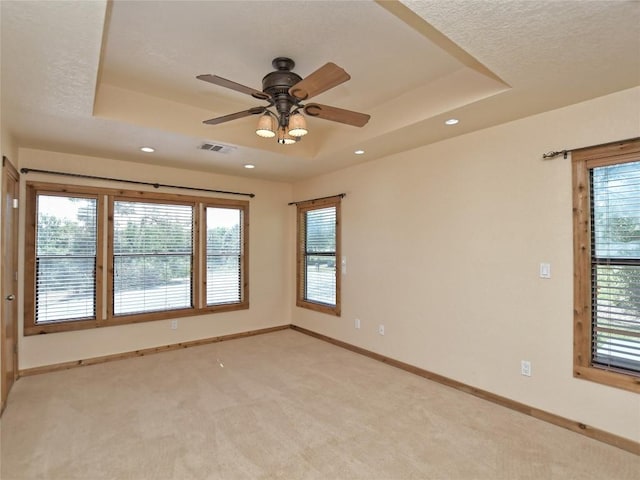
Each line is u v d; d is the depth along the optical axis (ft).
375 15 6.98
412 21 6.72
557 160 9.26
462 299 11.36
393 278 13.76
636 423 7.93
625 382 8.07
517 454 7.80
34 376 12.43
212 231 17.24
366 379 12.23
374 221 14.64
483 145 10.87
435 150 12.28
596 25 5.70
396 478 7.02
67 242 13.53
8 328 10.74
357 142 12.38
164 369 13.19
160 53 8.41
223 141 12.17
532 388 9.64
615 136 8.30
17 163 12.13
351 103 11.37
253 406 10.13
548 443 8.24
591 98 8.62
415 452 7.88
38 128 10.64
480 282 10.89
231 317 17.65
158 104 10.89
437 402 10.42
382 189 14.29
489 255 10.68
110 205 14.35
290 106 8.58
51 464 7.37
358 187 15.43
